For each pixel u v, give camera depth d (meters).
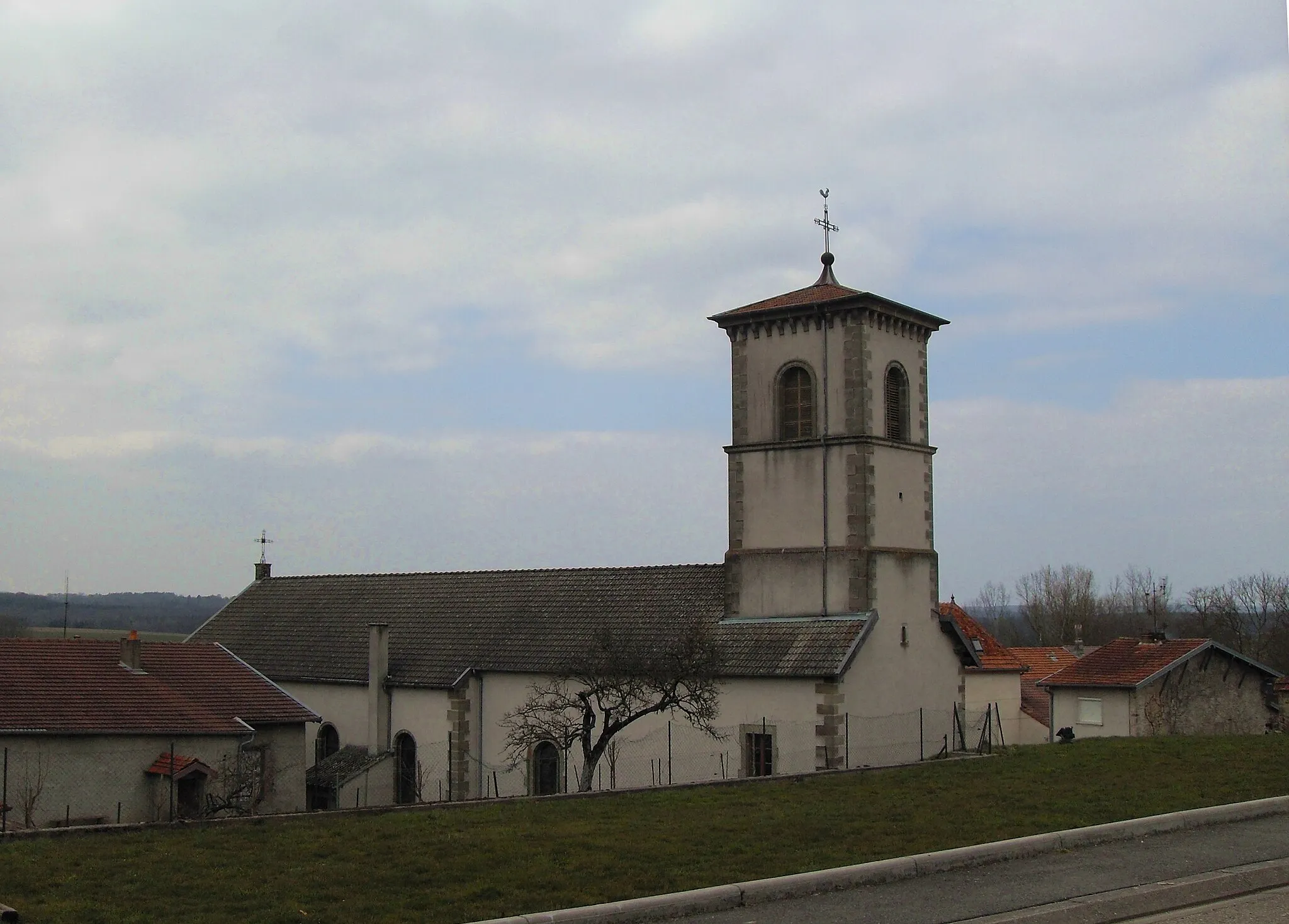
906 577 43.09
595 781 43.28
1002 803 28.30
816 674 39.16
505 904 18.62
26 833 23.44
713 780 37.38
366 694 49.59
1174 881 18.61
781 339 44.41
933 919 16.64
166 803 36.09
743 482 44.59
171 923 17.47
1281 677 59.19
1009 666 65.38
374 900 18.89
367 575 59.00
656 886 19.67
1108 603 154.25
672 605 46.22
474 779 46.44
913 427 44.66
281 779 41.91
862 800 29.33
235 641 57.84
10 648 38.53
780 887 17.89
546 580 51.47
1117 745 41.78
